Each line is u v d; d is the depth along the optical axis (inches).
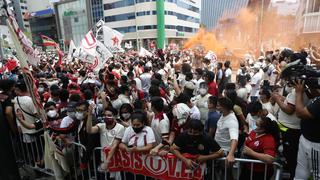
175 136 155.2
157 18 2404.0
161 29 2411.4
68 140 162.7
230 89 202.8
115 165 152.6
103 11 2672.2
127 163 149.5
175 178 137.8
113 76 297.6
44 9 3371.1
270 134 132.5
